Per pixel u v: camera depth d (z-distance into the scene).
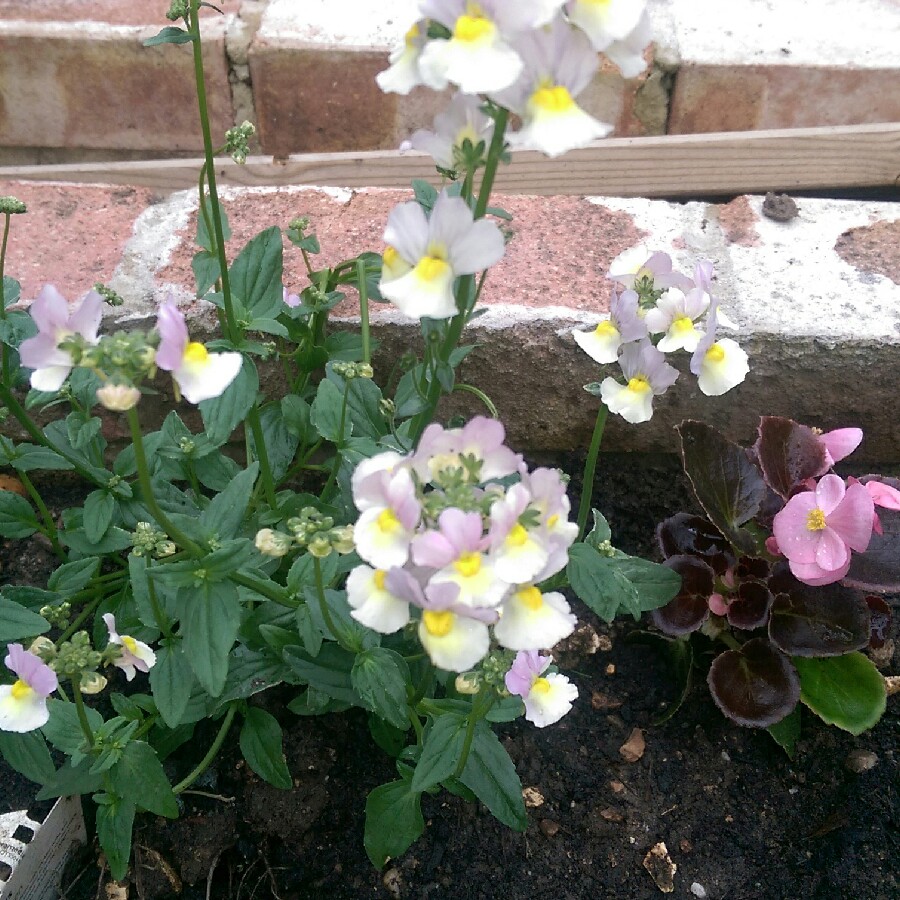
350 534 0.21
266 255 0.30
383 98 0.51
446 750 0.25
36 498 0.33
